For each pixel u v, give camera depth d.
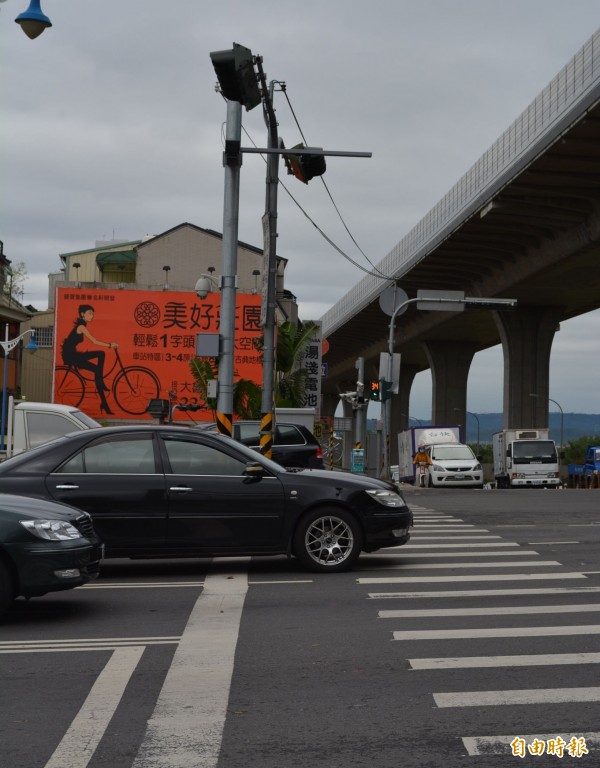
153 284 59.16
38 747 5.10
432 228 55.16
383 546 11.56
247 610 9.04
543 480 48.81
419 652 7.25
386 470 38.81
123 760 4.89
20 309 56.47
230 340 20.17
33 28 15.20
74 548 8.49
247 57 15.84
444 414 80.50
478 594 9.88
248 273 66.38
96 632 8.07
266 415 20.73
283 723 5.48
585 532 16.27
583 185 42.09
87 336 53.84
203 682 6.39
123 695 6.10
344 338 91.38
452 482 44.56
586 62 34.88
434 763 4.83
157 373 53.97
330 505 11.42
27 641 7.72
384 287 65.88
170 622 8.51
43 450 11.09
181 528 10.99
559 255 48.09
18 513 8.41
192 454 11.20
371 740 5.18
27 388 65.25
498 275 57.06
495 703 5.85
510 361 62.34
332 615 8.77
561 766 4.79
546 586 10.41
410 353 93.75
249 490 11.15
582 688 6.17
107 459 11.07
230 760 4.88
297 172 20.08
